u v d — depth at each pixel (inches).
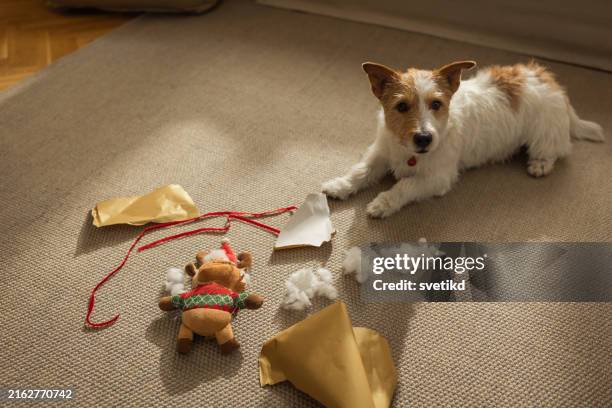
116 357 55.5
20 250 65.9
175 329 57.8
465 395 52.7
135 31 107.0
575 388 53.3
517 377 54.1
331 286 60.9
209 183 74.7
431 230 68.4
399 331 57.8
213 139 82.0
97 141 81.6
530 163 76.9
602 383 53.7
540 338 57.3
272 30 106.7
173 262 64.6
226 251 62.5
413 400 52.3
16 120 85.4
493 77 74.9
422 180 70.6
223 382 53.4
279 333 55.2
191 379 53.6
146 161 78.2
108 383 53.5
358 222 69.3
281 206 71.4
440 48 100.7
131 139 82.0
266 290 61.4
